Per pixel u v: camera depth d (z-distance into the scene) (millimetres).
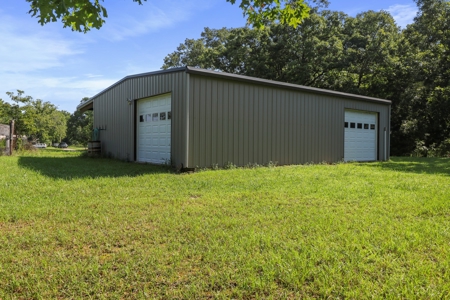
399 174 7426
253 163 8984
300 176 6812
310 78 22984
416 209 3889
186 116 7652
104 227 3188
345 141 11844
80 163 9711
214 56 25266
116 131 11828
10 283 2064
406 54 20641
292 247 2623
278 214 3658
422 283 2021
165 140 9031
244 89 8812
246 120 8836
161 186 5484
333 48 21359
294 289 1982
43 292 1962
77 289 1995
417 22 20703
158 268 2258
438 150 19000
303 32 22516
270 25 23344
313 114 10664
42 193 4762
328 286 1999
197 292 1946
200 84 7902
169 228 3148
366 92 21938
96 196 4625
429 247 2627
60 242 2773
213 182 5883
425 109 19562
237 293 1934
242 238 2828
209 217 3562
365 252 2510
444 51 19281
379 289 1953
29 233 2988
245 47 23719
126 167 8445
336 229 3102
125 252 2549
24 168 7840
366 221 3377
